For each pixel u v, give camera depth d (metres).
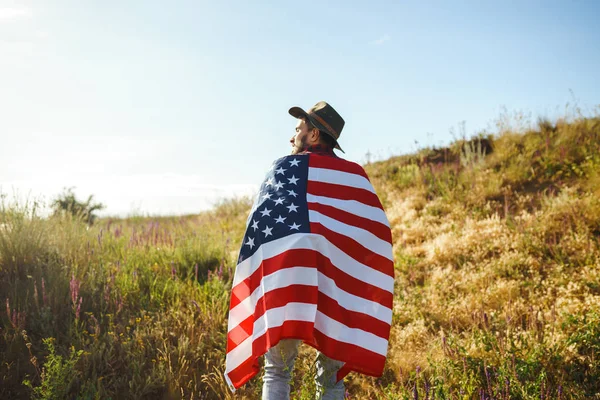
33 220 6.21
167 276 6.22
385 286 3.29
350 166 3.48
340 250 3.21
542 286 5.79
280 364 3.08
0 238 5.59
